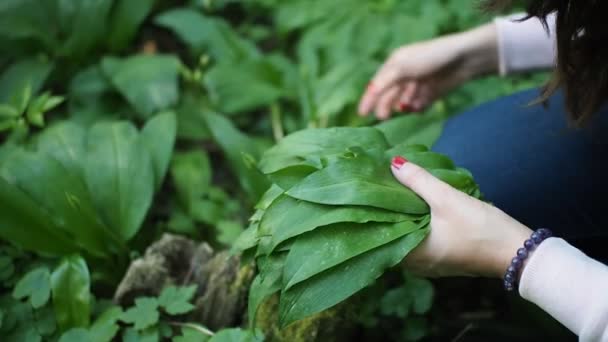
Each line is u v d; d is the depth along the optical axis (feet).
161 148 4.05
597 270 2.90
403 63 4.15
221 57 4.91
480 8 3.09
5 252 3.76
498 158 3.76
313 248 3.00
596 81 3.10
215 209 4.18
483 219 3.00
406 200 3.06
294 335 3.51
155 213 4.30
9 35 4.68
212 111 4.59
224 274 3.64
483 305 4.18
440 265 3.06
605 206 3.59
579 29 3.00
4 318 3.56
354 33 4.96
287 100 4.87
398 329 3.89
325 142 3.35
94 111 4.67
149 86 4.61
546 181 3.66
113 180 3.89
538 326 3.95
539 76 4.76
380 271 2.99
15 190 3.60
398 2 5.17
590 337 2.86
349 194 3.01
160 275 3.69
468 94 4.75
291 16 5.23
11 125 4.10
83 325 3.54
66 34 4.81
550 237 2.96
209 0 5.35
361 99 4.50
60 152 3.94
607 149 3.66
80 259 3.61
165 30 5.49
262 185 3.94
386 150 3.28
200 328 3.58
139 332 3.51
